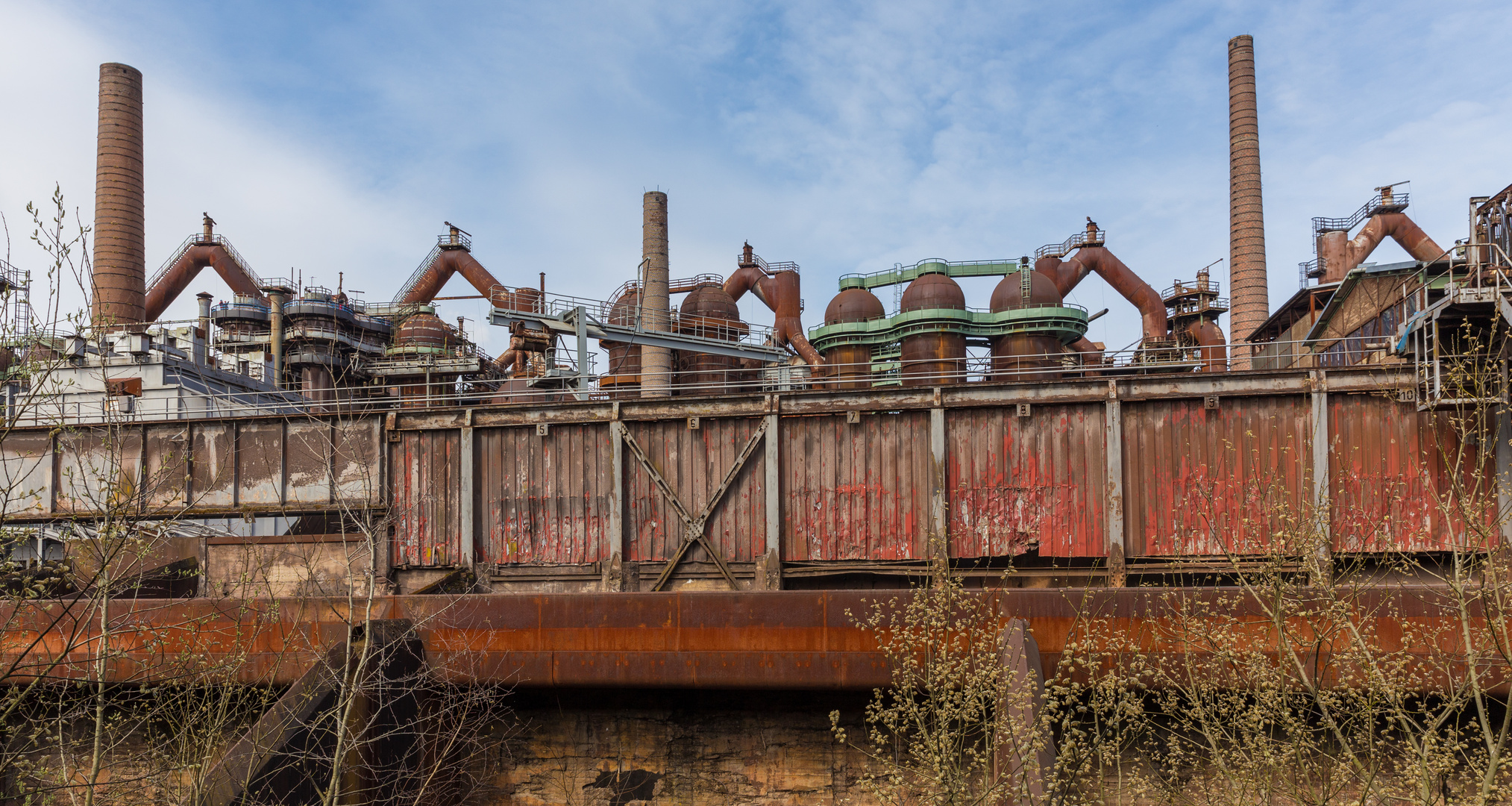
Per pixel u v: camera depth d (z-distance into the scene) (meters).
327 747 10.54
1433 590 10.85
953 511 19.20
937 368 34.00
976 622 11.62
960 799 8.30
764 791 12.95
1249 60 47.34
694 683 12.68
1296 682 9.01
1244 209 46.75
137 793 11.01
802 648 12.50
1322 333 27.95
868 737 12.68
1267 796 8.27
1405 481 17.36
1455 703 7.58
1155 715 11.62
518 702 13.43
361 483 21.12
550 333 35.88
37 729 9.62
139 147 42.78
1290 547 9.69
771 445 19.72
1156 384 18.48
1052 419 18.97
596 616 12.95
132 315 41.56
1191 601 11.46
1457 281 17.00
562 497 20.48
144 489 8.69
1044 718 9.06
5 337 7.25
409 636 12.52
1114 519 18.36
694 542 19.95
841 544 19.53
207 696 10.56
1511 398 14.47
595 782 13.26
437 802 12.56
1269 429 18.08
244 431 21.86
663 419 20.28
